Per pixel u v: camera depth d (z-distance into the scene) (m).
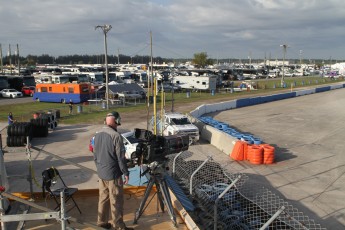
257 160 18.72
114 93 47.34
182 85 66.94
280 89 72.00
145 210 6.23
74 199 6.79
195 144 23.34
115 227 5.23
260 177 16.44
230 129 25.94
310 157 20.41
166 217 5.96
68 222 5.72
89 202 6.67
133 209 6.29
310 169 17.91
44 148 21.77
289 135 27.39
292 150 22.22
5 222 4.80
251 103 48.66
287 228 8.42
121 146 5.03
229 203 8.56
